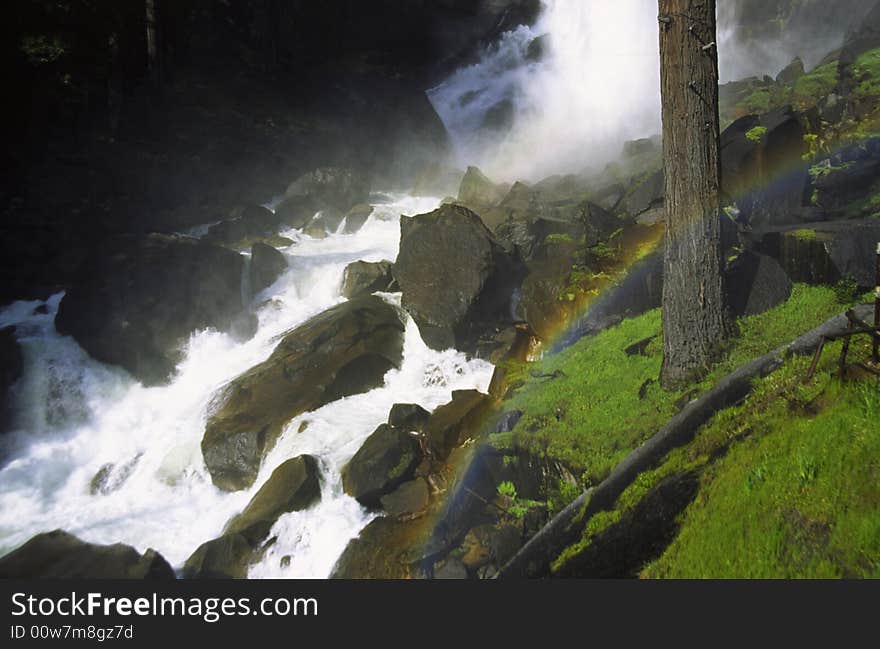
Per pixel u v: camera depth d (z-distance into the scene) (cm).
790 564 364
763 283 762
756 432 479
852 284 705
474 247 1095
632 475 564
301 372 1063
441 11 3100
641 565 476
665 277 710
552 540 591
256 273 1342
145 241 1387
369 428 927
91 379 1178
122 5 1934
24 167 1587
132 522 908
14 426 1109
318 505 845
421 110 2589
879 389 418
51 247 1434
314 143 2117
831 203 989
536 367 907
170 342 1199
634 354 816
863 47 1459
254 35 2391
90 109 1772
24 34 1689
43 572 766
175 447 1015
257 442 947
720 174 691
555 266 1103
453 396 947
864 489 363
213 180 1828
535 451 730
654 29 2294
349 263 1301
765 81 1608
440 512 791
